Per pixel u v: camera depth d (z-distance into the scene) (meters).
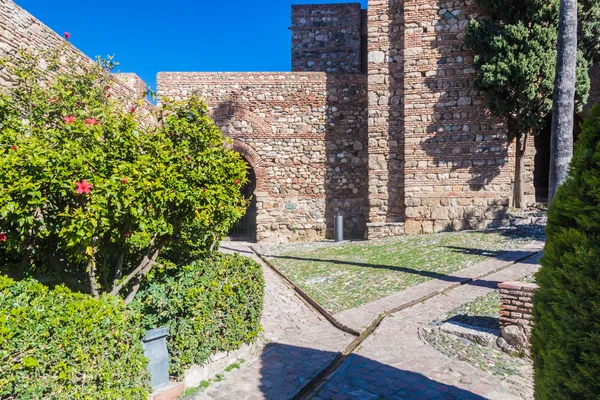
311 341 5.88
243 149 16.36
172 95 16.28
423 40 13.98
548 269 2.67
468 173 13.74
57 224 3.67
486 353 5.02
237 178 5.02
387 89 14.73
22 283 3.50
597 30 12.41
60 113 5.48
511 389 4.20
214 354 4.84
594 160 2.52
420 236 13.48
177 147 4.46
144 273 4.48
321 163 16.41
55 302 3.28
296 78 16.38
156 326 4.43
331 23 19.61
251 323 5.33
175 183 4.02
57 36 7.41
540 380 2.67
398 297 7.38
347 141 16.31
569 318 2.44
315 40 19.66
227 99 16.36
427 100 13.98
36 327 2.85
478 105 13.62
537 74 12.16
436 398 4.09
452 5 13.76
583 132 2.68
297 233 16.47
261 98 16.38
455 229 13.80
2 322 2.67
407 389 4.28
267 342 5.84
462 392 4.18
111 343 3.39
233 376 4.75
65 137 3.81
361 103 16.27
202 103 5.07
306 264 11.02
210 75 16.33
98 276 4.75
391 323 6.16
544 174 19.41
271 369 4.92
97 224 3.57
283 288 8.96
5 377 2.60
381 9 14.73
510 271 8.20
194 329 4.45
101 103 5.90
